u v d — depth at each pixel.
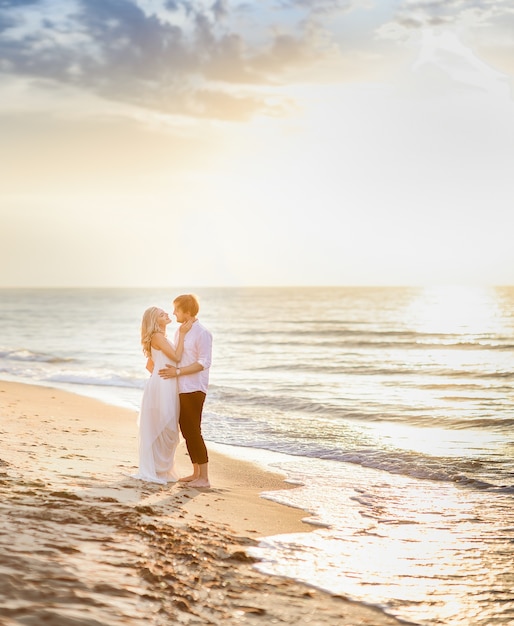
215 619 3.44
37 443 8.34
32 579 3.45
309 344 37.25
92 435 9.57
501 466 8.68
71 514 4.88
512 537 5.59
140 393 15.74
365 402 15.59
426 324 55.38
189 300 7.05
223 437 10.68
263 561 4.59
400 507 6.64
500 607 4.01
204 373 7.00
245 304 105.44
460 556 5.03
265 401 14.70
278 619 3.55
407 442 10.44
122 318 69.38
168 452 6.99
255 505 6.39
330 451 9.61
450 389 18.80
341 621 3.64
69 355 28.64
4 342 36.97
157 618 3.29
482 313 73.62
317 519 6.03
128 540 4.46
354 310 82.31
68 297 174.12
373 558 4.92
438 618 3.81
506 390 18.56
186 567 4.15
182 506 5.85
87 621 3.06
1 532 4.20
